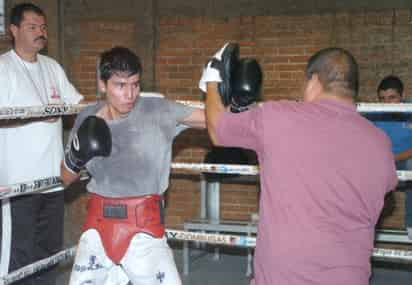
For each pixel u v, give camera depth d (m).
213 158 4.62
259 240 1.76
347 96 1.71
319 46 5.00
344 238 1.64
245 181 4.83
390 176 1.67
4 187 2.34
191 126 2.20
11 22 2.96
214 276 4.32
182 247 5.04
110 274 2.24
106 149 2.05
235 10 5.16
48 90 3.09
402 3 4.82
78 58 5.50
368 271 1.70
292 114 1.68
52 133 3.01
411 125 3.76
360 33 4.92
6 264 2.88
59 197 3.14
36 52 3.00
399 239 3.91
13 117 2.38
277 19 5.07
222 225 4.37
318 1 4.97
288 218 1.65
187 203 5.35
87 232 2.20
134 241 2.16
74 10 5.48
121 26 5.40
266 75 5.13
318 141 1.64
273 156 1.67
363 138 1.65
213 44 5.23
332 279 1.63
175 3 5.27
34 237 3.02
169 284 2.16
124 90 2.04
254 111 1.74
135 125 2.14
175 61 5.32
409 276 4.35
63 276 4.04
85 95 5.51
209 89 1.88
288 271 1.65
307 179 1.63
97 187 2.19
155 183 2.20
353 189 1.62
